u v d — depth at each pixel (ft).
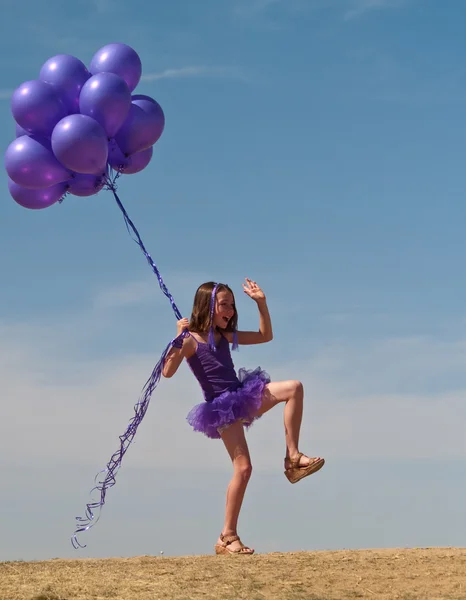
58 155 23.09
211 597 15.71
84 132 22.75
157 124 24.99
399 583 16.87
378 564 18.84
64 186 24.68
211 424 22.43
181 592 16.12
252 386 22.35
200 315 22.82
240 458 22.09
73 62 24.23
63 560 20.81
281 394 22.47
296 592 16.12
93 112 23.41
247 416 22.24
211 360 22.77
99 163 23.34
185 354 22.82
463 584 16.61
